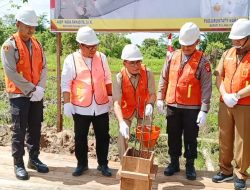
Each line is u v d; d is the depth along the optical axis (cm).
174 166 493
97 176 487
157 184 467
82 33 442
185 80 451
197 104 457
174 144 482
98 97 459
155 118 862
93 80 457
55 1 617
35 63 458
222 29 572
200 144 745
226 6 566
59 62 647
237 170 450
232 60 433
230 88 432
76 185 461
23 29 440
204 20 575
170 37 593
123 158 390
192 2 574
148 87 458
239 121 433
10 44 438
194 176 477
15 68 440
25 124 463
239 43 423
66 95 458
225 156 464
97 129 475
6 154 554
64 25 621
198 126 462
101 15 606
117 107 445
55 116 842
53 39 3656
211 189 457
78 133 468
